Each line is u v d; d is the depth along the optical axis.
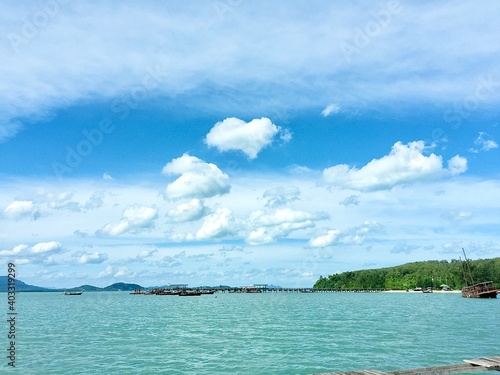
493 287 151.50
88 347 41.72
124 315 93.00
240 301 185.75
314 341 44.53
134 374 29.05
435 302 138.62
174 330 58.47
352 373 19.52
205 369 30.55
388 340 44.38
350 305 130.50
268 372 29.31
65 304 165.12
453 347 38.94
